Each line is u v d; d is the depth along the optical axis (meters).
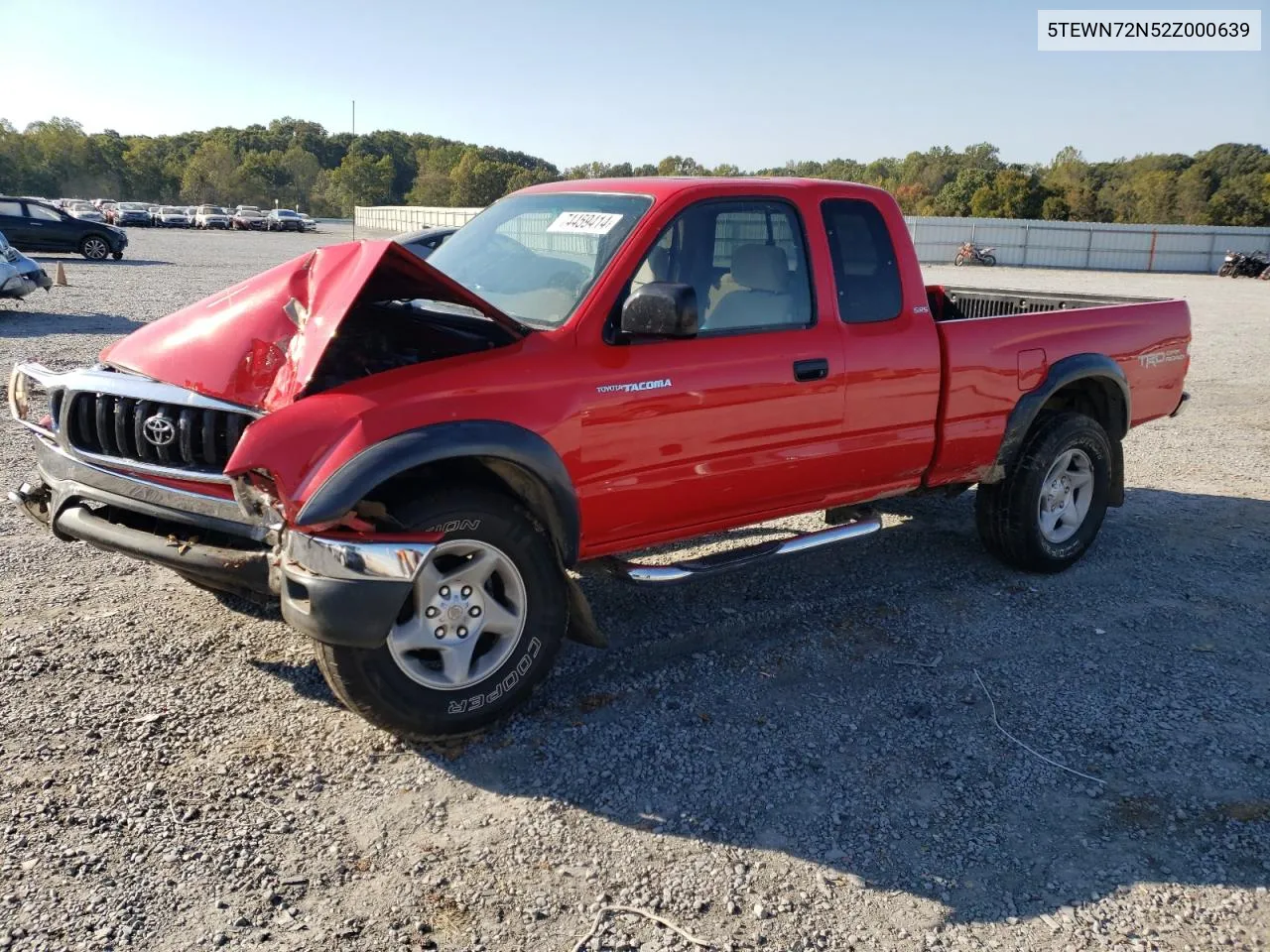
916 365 4.68
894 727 3.81
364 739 3.57
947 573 5.49
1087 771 3.55
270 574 3.32
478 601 3.54
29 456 6.86
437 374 3.43
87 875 2.79
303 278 3.63
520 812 3.19
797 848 3.06
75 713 3.62
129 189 136.12
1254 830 3.23
